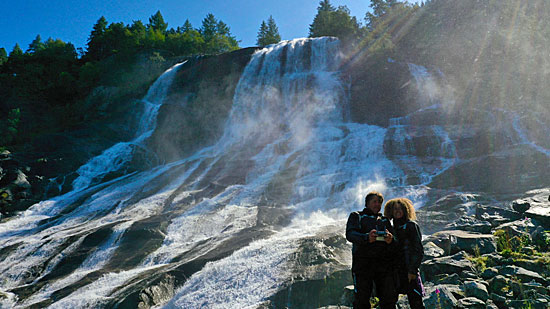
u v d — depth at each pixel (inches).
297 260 294.0
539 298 180.7
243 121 1050.1
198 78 1237.1
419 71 996.6
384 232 152.5
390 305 151.8
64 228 543.5
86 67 1585.9
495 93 810.2
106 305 295.7
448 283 215.8
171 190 641.0
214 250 373.1
